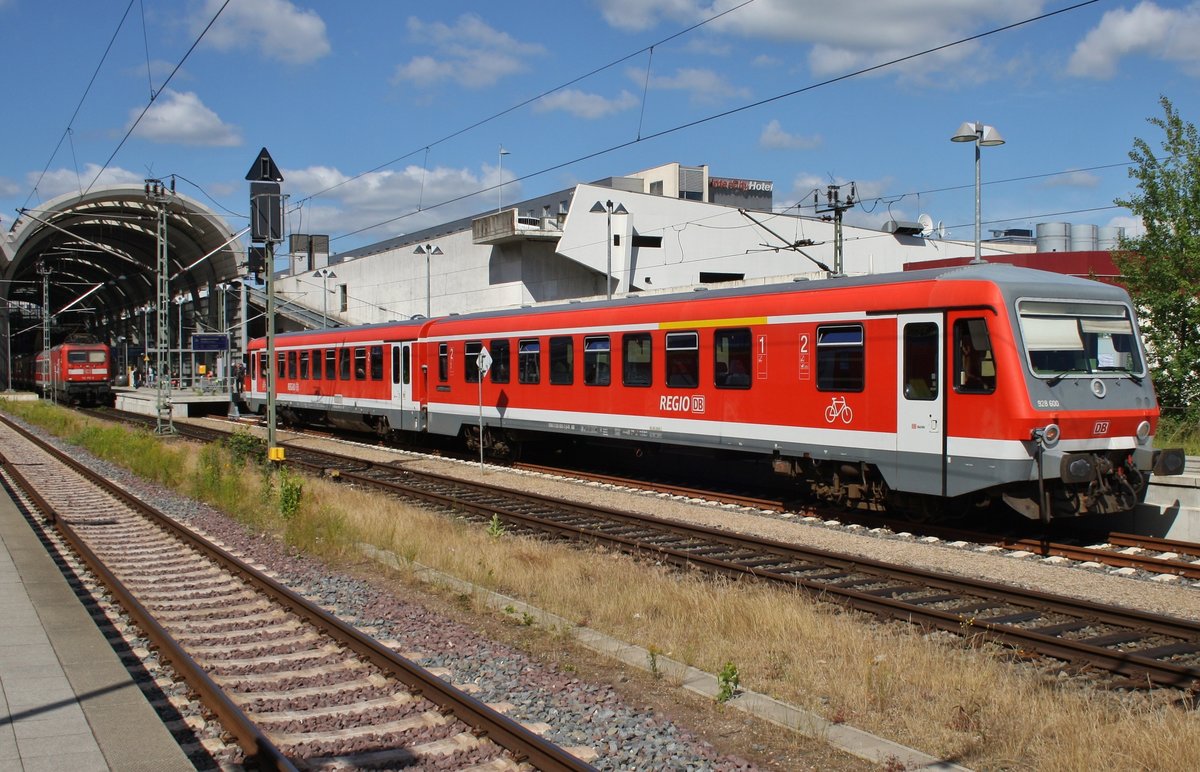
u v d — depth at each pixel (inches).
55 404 2229.3
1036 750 248.8
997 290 502.6
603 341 768.3
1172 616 376.8
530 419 853.8
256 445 917.2
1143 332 870.4
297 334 1373.0
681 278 2038.6
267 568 487.2
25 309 4357.8
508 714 275.0
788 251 2180.1
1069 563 476.4
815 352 592.1
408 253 2568.9
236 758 238.8
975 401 507.8
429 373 1015.0
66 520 639.8
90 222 2906.0
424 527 564.1
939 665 303.1
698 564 470.0
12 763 213.2
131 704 254.4
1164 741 237.6
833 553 470.0
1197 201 831.1
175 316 3784.5
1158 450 530.6
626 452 935.0
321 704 283.0
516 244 2146.9
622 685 307.1
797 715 271.9
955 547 520.1
